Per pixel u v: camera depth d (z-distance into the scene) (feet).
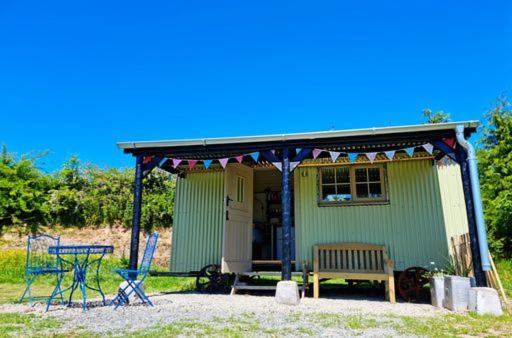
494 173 42.45
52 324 14.61
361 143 22.97
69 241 48.26
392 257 25.43
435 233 25.18
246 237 29.17
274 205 37.63
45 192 50.62
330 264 25.71
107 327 14.06
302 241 27.02
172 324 14.70
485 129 54.24
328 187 27.63
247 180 30.25
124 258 44.62
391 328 14.15
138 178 25.32
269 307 19.66
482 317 16.72
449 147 21.58
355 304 21.39
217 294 26.35
